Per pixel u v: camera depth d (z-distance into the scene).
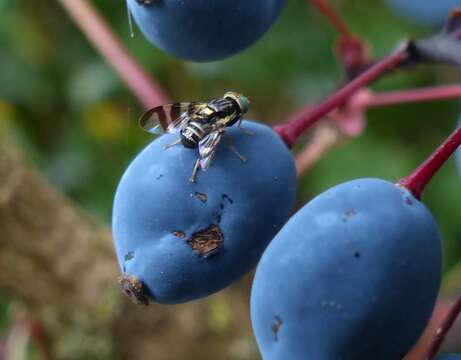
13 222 0.09
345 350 0.07
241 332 0.10
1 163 0.09
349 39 0.09
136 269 0.07
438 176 0.12
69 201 0.10
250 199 0.07
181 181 0.07
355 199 0.07
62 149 0.13
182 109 0.08
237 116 0.07
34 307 0.10
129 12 0.08
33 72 0.13
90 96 0.13
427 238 0.07
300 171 0.10
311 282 0.07
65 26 0.13
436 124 0.13
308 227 0.07
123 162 0.13
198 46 0.08
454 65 0.08
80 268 0.10
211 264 0.07
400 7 0.11
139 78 0.10
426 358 0.07
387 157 0.12
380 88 0.12
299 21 0.13
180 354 0.10
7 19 0.13
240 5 0.08
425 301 0.07
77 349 0.10
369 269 0.07
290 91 0.13
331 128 0.10
